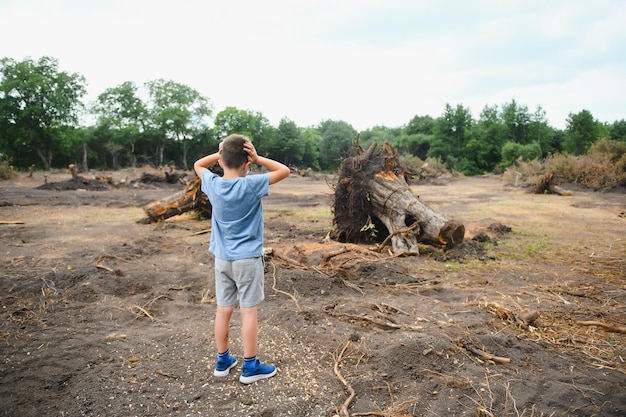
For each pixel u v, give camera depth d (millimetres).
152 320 4137
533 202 16781
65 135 52781
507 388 2922
